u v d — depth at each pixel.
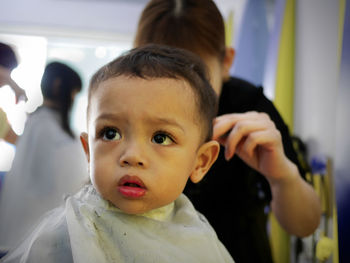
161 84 0.51
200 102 0.57
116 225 0.52
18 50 3.22
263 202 0.98
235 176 0.94
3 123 1.62
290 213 0.87
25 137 1.76
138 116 0.49
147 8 0.87
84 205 0.54
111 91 0.50
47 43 3.33
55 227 0.52
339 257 0.82
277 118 0.99
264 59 2.04
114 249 0.51
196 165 0.58
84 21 3.29
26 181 1.70
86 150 0.59
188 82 0.55
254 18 2.11
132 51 0.62
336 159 0.89
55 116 1.81
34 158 1.72
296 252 1.38
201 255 0.56
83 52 3.38
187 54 0.64
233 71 2.20
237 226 0.93
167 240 0.54
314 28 1.38
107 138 0.50
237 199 0.94
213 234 0.63
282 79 1.64
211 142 0.59
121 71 0.53
